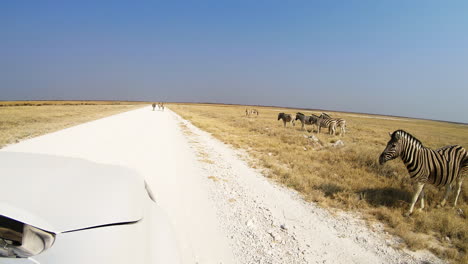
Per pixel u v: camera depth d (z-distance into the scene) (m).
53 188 2.27
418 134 29.20
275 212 5.25
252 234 4.28
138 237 2.29
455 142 20.67
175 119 32.69
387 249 4.10
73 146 10.53
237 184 6.90
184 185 6.45
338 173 8.30
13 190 2.11
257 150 12.31
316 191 6.43
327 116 21.44
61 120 23.31
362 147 11.95
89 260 1.83
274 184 7.13
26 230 1.92
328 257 3.79
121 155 9.31
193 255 3.53
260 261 3.54
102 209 2.21
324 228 4.70
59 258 1.81
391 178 7.89
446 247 4.23
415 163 5.21
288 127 25.56
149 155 9.65
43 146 10.27
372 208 5.68
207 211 5.03
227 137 16.17
